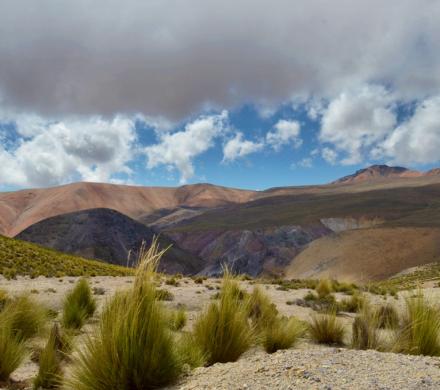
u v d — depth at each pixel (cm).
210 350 576
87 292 1097
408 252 13512
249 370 442
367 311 746
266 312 878
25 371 625
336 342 830
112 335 452
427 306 657
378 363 455
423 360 477
